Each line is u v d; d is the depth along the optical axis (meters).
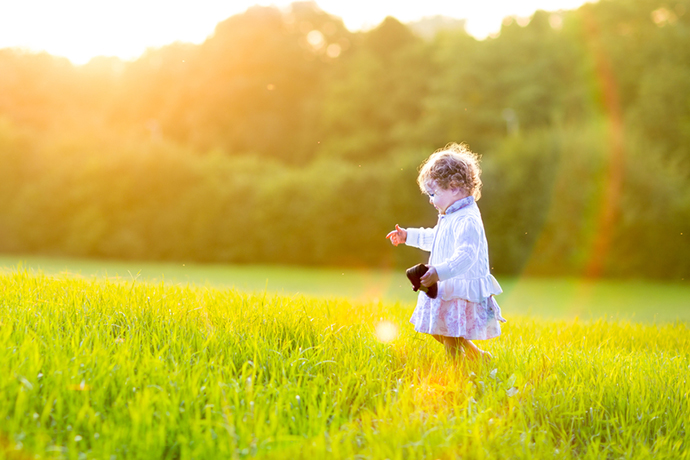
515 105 33.88
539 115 33.38
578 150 20.08
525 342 4.02
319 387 2.56
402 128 37.22
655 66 28.44
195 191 25.28
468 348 3.22
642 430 2.59
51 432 2.04
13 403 2.10
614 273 19.83
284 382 2.53
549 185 20.19
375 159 39.06
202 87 44.34
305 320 3.41
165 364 2.51
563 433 2.48
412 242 3.71
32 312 3.10
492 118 34.19
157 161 25.41
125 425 2.08
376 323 3.96
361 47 45.94
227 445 2.00
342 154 39.59
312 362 2.81
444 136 35.53
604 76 30.61
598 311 12.25
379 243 22.31
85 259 25.47
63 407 2.17
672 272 19.72
